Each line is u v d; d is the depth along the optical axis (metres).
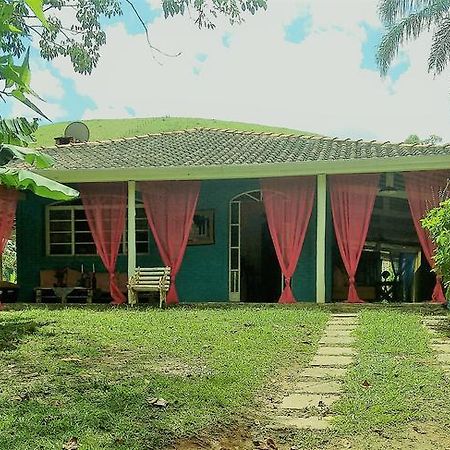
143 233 13.66
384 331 7.83
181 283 13.46
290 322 8.89
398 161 10.84
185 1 10.70
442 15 19.61
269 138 15.55
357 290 13.57
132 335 7.59
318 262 11.60
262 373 5.48
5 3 3.96
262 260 14.08
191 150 14.15
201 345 6.89
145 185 12.55
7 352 6.43
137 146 15.35
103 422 3.91
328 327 8.61
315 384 5.16
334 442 3.75
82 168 12.17
